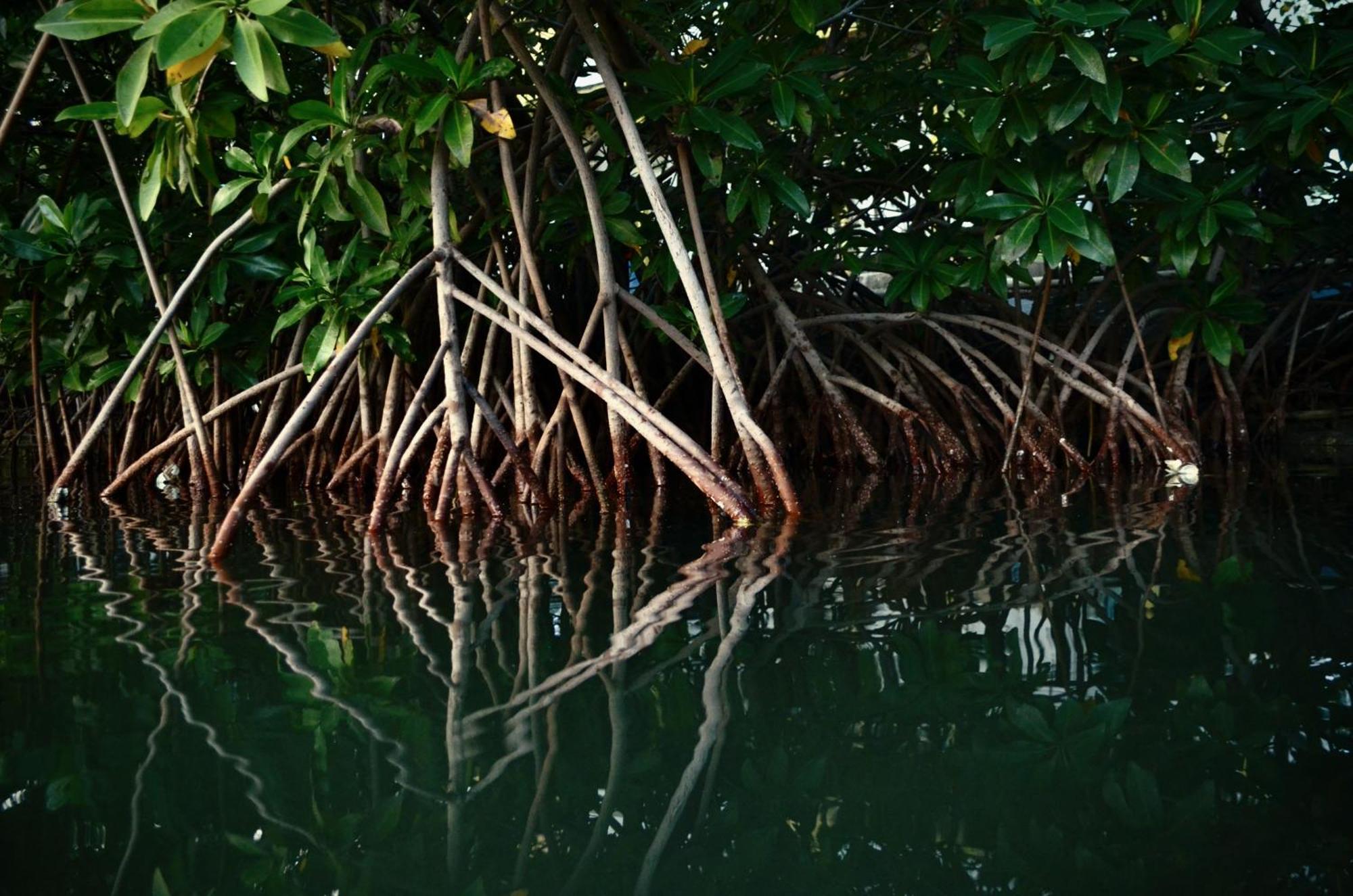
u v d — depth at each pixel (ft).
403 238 16.55
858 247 21.29
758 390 22.44
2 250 15.70
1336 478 15.33
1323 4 19.17
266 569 9.55
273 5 9.51
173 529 12.70
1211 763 4.60
